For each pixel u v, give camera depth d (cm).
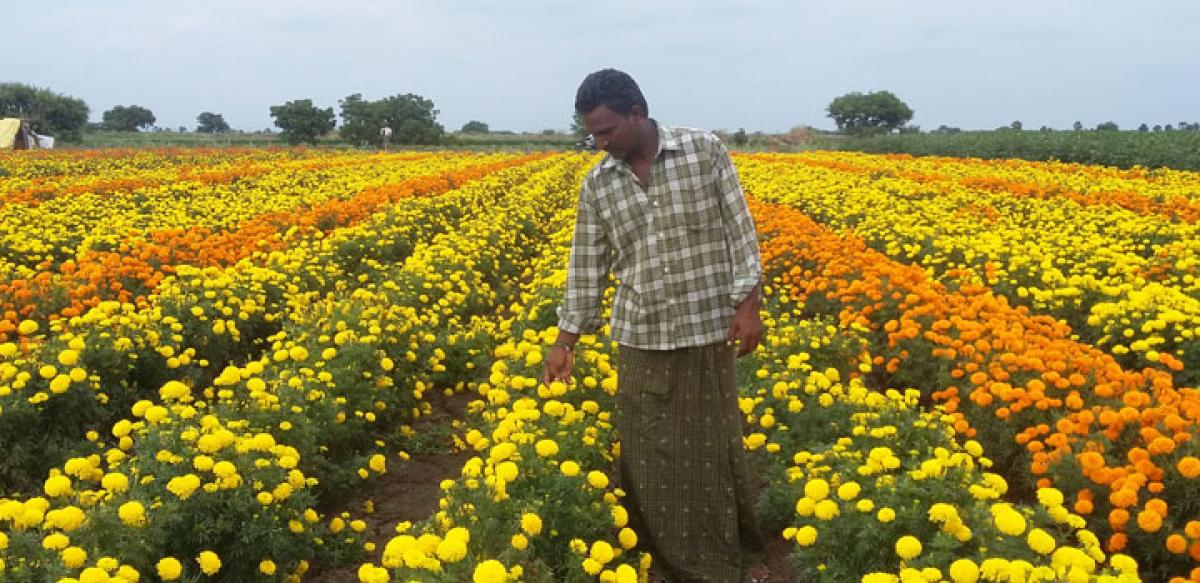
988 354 599
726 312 365
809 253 1027
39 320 761
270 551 390
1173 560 391
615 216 361
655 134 351
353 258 1160
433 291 912
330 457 544
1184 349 643
